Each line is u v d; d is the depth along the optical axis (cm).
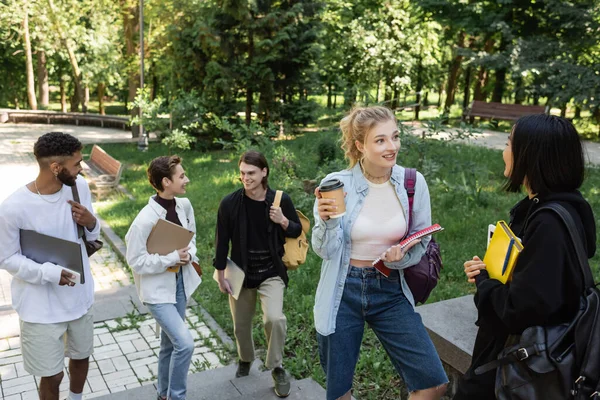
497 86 2366
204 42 1730
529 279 183
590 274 190
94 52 3070
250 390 395
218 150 1808
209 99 1777
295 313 561
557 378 182
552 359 183
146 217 359
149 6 2169
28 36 3138
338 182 227
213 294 638
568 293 186
